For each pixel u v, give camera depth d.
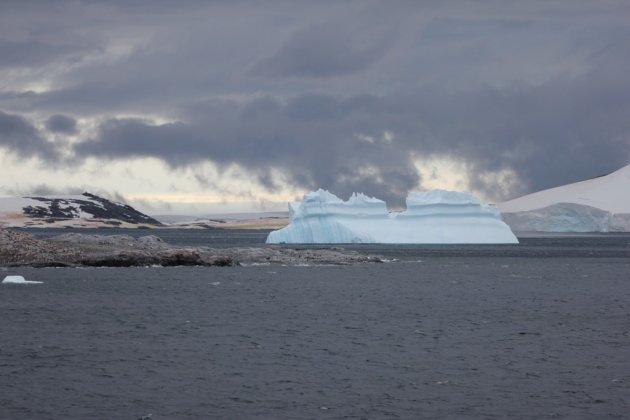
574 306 117.12
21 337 84.56
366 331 91.00
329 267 193.50
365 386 63.66
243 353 76.75
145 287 135.88
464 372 68.62
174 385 63.59
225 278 155.88
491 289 143.88
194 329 91.56
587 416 55.94
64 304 111.94
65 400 59.09
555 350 79.06
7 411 56.28
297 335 87.81
